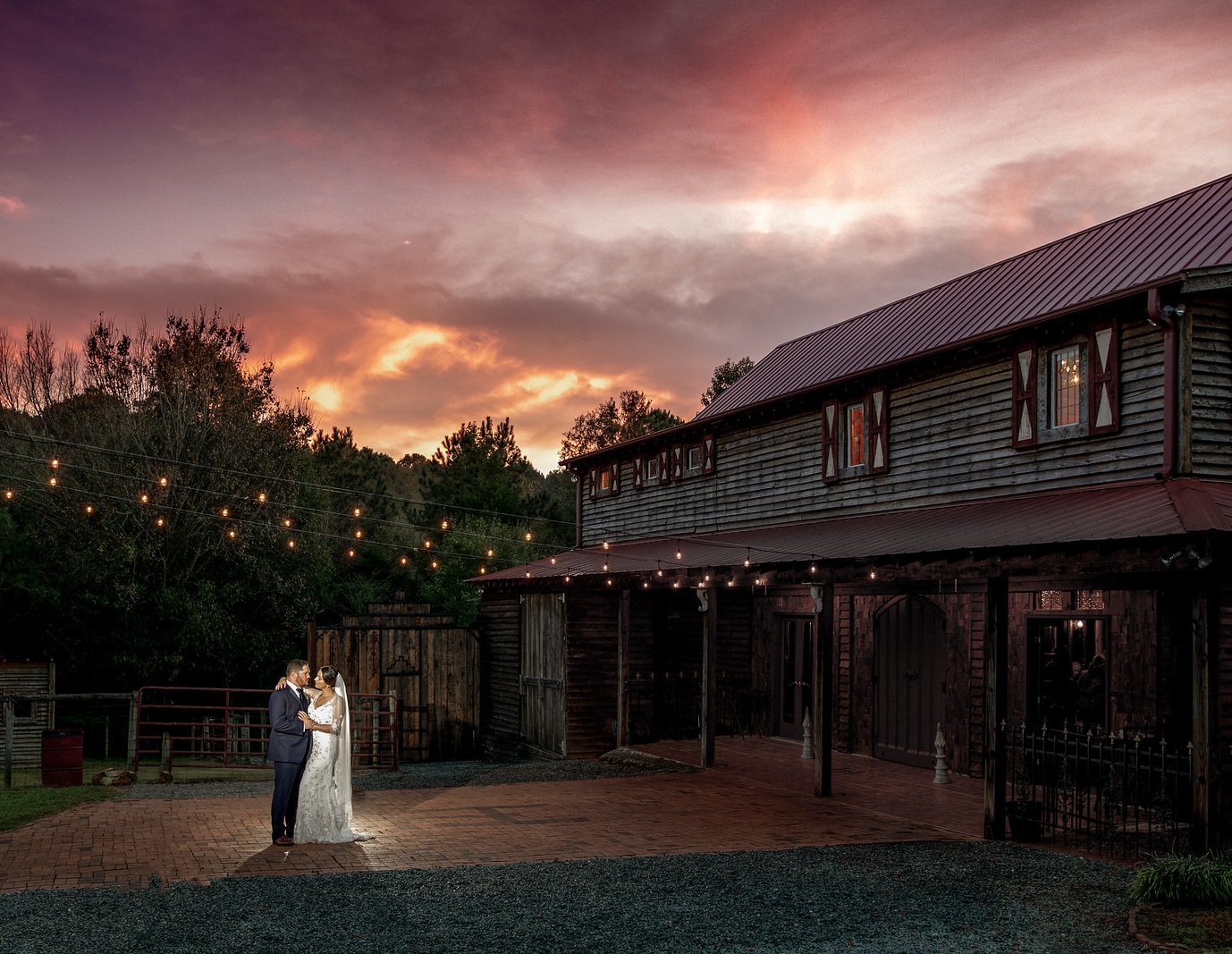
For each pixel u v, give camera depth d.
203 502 31.03
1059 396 16.05
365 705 26.95
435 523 45.00
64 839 11.39
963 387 17.89
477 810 13.86
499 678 27.42
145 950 7.41
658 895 9.31
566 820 13.20
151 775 18.42
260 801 14.32
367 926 8.13
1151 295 13.84
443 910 8.65
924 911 8.92
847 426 20.94
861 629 20.11
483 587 28.62
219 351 34.53
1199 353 13.95
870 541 15.66
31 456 31.19
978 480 17.41
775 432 23.30
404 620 27.94
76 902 8.62
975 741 17.20
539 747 24.73
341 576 40.94
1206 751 10.13
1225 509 11.38
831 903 9.15
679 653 24.64
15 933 7.73
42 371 32.84
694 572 17.84
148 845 11.08
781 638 22.75
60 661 30.33
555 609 24.28
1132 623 14.53
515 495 46.47
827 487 21.41
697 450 26.70
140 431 31.61
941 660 18.06
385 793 15.49
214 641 30.33
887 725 19.36
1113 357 14.82
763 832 12.67
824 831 12.79
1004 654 12.45
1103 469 14.98
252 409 34.16
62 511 30.19
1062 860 11.08
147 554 29.52
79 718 29.56
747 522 24.17
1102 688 15.09
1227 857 10.16
